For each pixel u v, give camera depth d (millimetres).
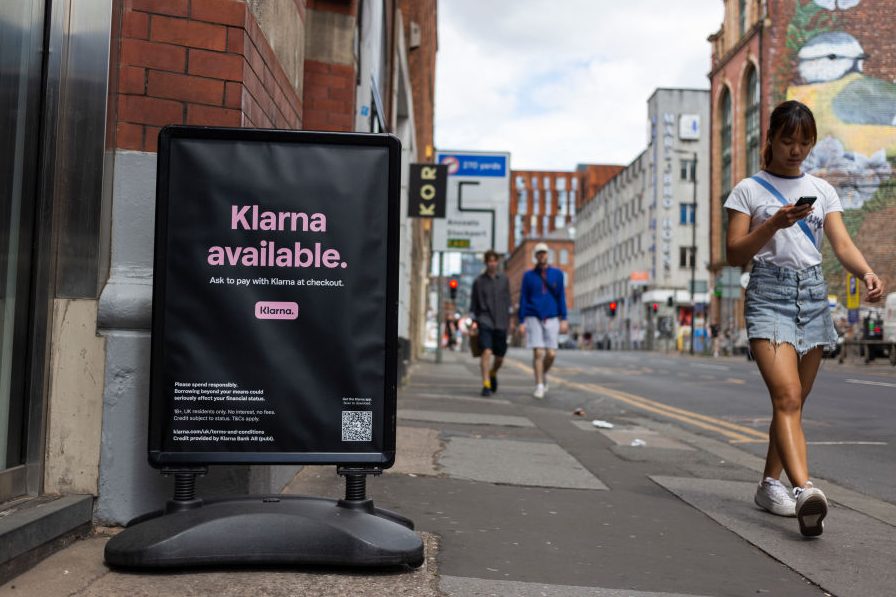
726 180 55188
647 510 4297
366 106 8883
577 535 3670
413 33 19781
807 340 4059
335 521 2854
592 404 10961
